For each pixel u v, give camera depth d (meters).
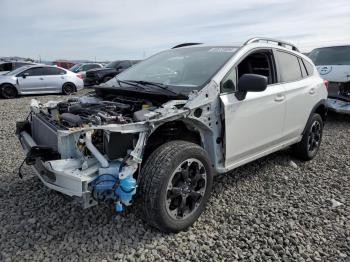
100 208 3.48
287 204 3.69
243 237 3.04
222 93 3.40
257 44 4.06
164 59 4.36
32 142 3.40
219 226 3.21
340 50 9.22
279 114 4.14
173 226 2.98
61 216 3.35
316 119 5.04
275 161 5.05
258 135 3.86
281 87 4.20
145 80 4.02
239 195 3.88
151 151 3.27
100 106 3.50
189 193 3.09
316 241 3.00
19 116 9.12
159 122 2.87
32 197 3.76
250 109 3.64
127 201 2.73
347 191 4.07
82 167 2.70
